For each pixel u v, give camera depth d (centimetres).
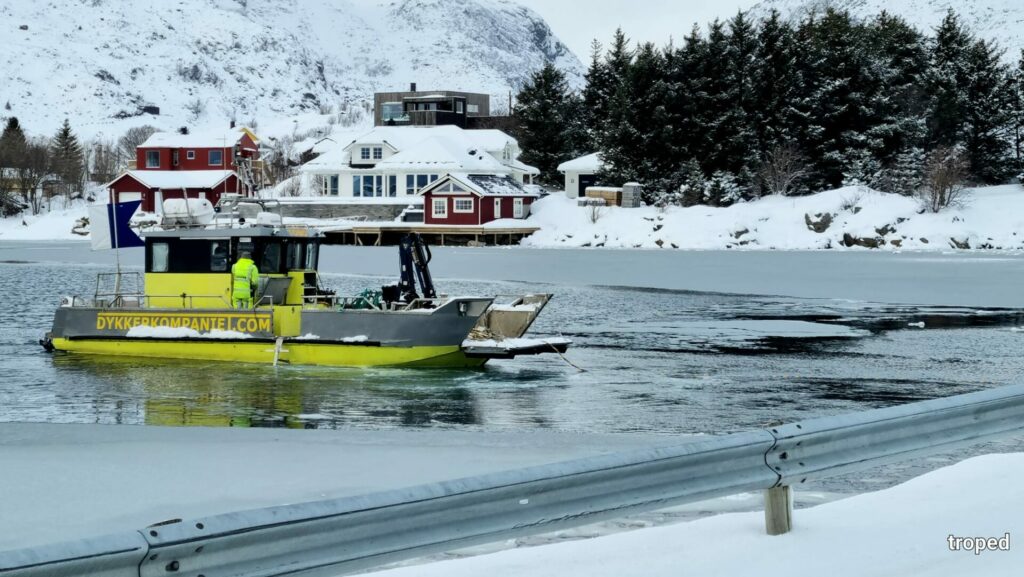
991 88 9712
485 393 2062
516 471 634
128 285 4962
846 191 8481
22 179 13562
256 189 2667
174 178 10825
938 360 2539
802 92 9244
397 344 2320
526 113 11194
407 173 9769
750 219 8412
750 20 10031
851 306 4059
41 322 3444
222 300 2502
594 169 9931
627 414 1825
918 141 9494
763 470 732
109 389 2102
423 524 602
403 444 1505
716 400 1973
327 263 6725
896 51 9806
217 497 1163
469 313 2330
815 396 2020
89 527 1046
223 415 1834
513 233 8975
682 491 691
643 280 5341
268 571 551
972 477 930
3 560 471
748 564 698
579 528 948
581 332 3188
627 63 10894
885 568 689
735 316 3691
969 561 702
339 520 569
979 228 8075
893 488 909
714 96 9175
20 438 1566
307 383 2167
